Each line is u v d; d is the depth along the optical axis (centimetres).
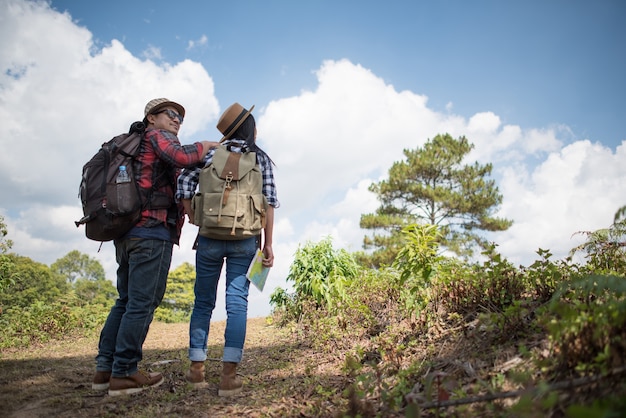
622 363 182
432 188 2356
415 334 369
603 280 231
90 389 343
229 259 326
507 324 286
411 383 274
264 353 480
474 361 274
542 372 220
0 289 761
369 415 238
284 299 815
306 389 312
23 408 303
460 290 371
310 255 754
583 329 206
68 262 4466
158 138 317
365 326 447
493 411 205
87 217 310
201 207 309
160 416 277
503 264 350
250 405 288
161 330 779
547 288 325
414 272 391
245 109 334
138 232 320
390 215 2362
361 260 2152
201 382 332
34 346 616
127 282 346
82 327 763
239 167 309
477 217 2350
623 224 373
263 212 318
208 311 340
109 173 312
